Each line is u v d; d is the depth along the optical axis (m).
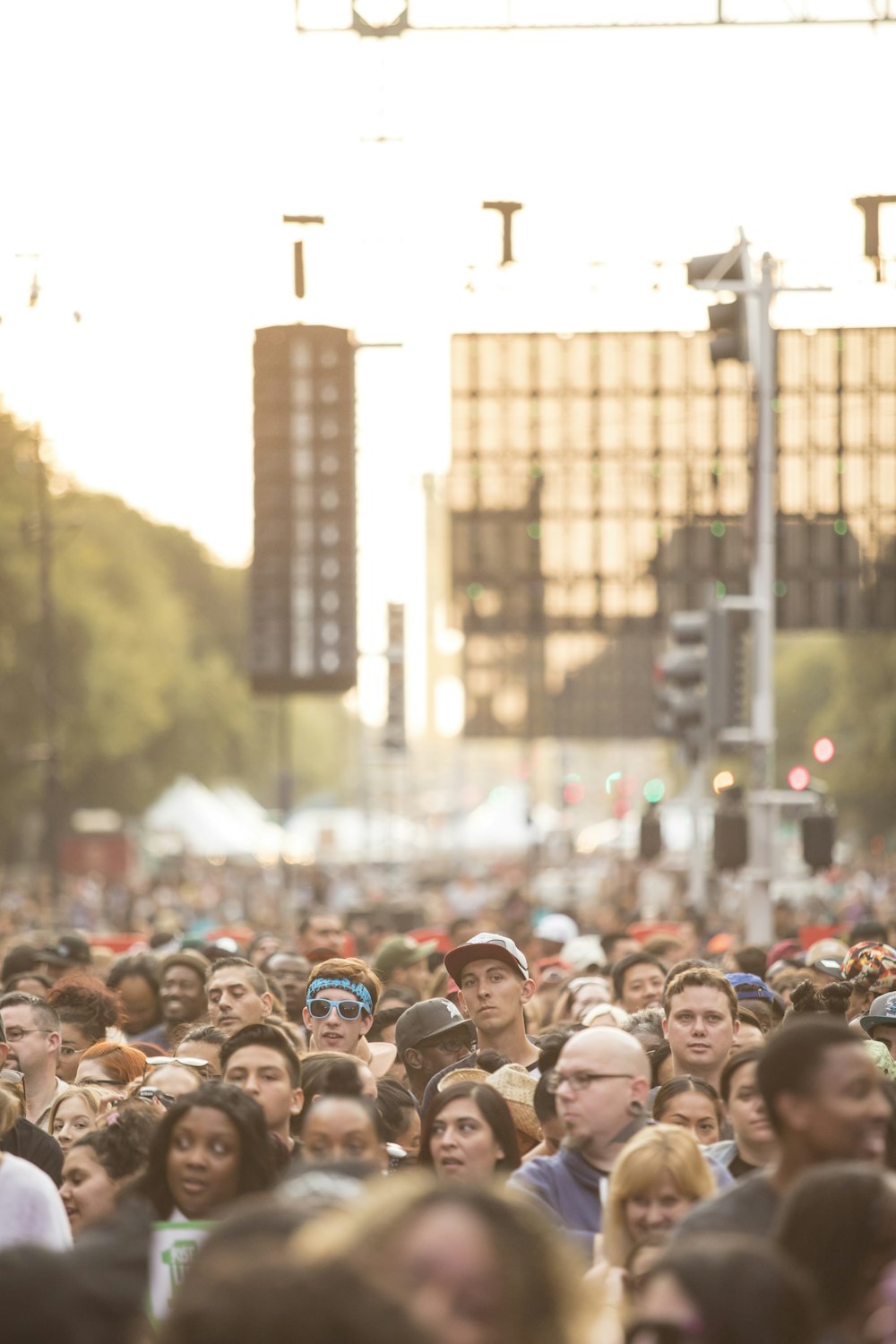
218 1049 25.84
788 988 33.41
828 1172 12.15
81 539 190.12
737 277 47.94
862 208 55.78
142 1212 10.16
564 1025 27.64
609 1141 17.73
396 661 124.06
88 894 133.88
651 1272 10.84
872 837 193.88
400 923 73.44
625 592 79.94
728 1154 18.83
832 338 73.31
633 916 69.81
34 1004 25.66
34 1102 25.47
